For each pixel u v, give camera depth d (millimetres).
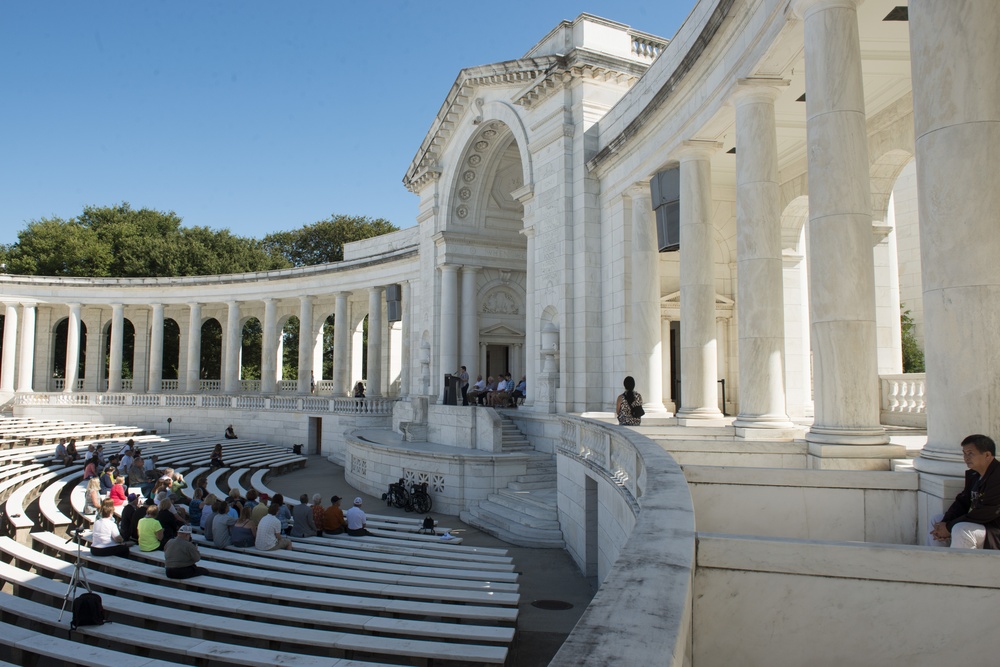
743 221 15742
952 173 8461
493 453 29406
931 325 8781
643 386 24781
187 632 14094
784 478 9641
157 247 75938
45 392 60000
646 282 25000
